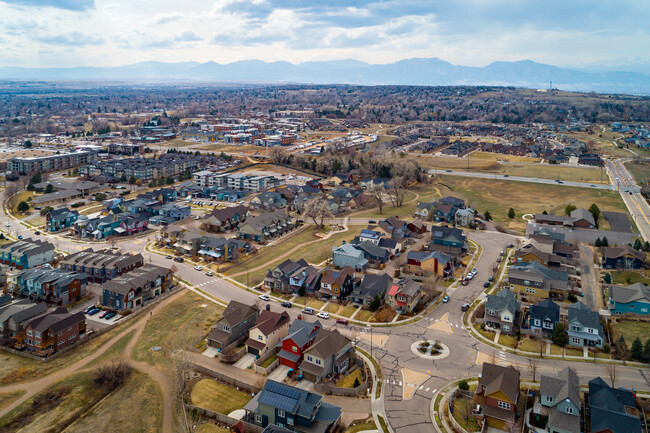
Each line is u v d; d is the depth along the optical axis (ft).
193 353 269.85
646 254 425.69
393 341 283.18
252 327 286.66
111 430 208.85
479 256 428.56
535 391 228.43
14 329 279.90
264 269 400.06
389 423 210.18
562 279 352.90
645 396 226.58
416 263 390.01
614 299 313.32
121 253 412.16
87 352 271.49
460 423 208.74
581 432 199.72
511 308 295.07
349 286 351.05
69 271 375.86
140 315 318.24
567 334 279.69
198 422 214.28
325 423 203.51
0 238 463.83
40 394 231.71
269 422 208.13
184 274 389.80
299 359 253.65
